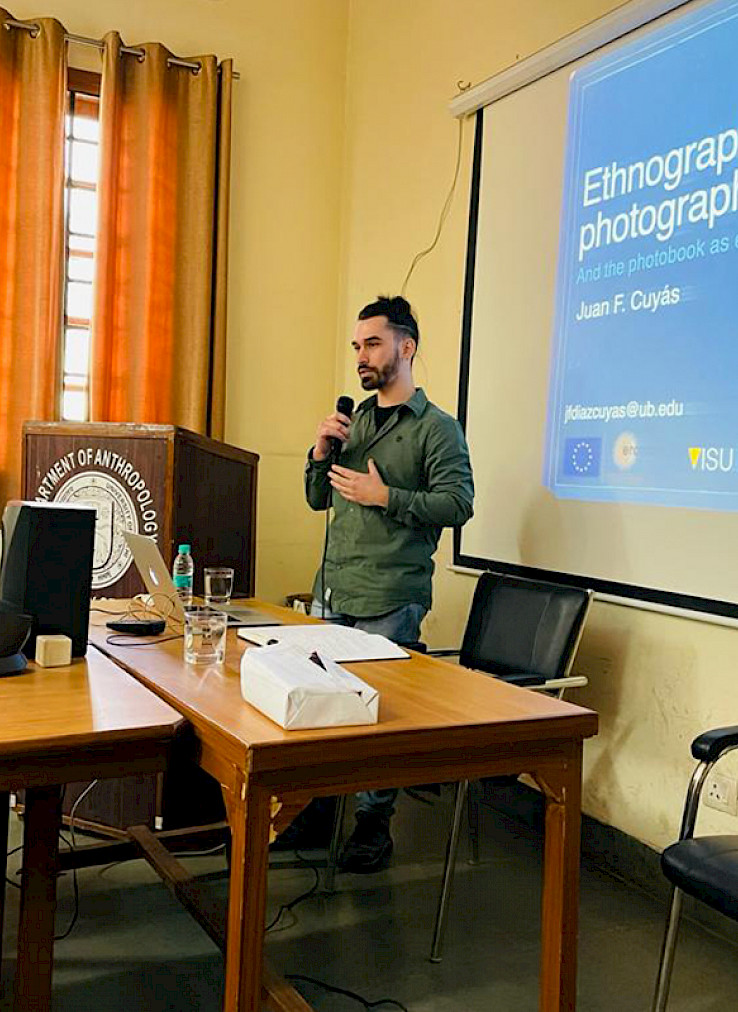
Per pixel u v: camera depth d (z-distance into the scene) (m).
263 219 4.22
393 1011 1.98
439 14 3.70
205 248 3.96
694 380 2.52
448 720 1.57
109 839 2.82
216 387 4.02
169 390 3.96
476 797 2.81
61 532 1.89
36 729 1.41
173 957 2.18
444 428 2.84
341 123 4.38
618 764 2.76
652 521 2.64
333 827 2.78
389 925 2.38
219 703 1.62
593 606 2.85
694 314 2.53
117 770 1.45
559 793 1.66
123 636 2.21
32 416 3.74
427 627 3.67
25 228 3.72
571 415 2.94
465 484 2.81
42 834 1.77
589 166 2.90
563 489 2.97
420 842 2.96
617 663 2.76
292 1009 1.64
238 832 1.42
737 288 2.40
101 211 3.79
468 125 3.50
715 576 2.45
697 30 2.54
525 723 1.59
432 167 3.72
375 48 4.14
